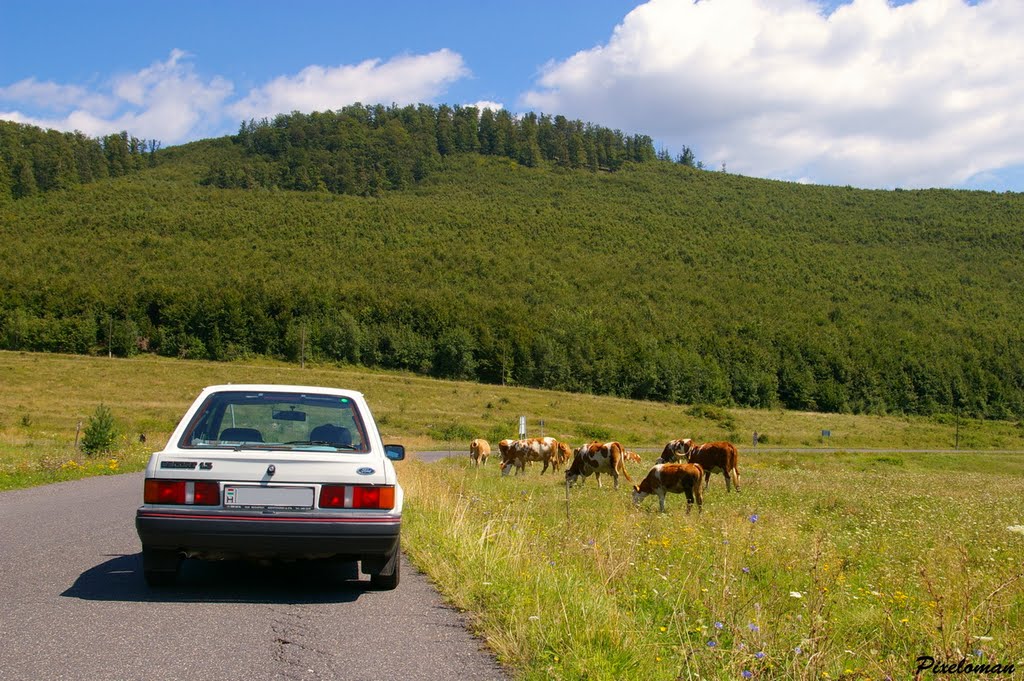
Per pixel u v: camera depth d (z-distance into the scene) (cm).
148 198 19038
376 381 8581
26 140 19900
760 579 697
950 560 761
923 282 16375
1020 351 12238
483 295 13475
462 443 5697
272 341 9775
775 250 19138
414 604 573
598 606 510
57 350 8950
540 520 1102
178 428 601
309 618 524
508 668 430
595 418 7706
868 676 415
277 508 559
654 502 1587
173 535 543
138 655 430
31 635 461
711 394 9675
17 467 1745
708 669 412
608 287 14888
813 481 2339
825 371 10644
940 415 10356
